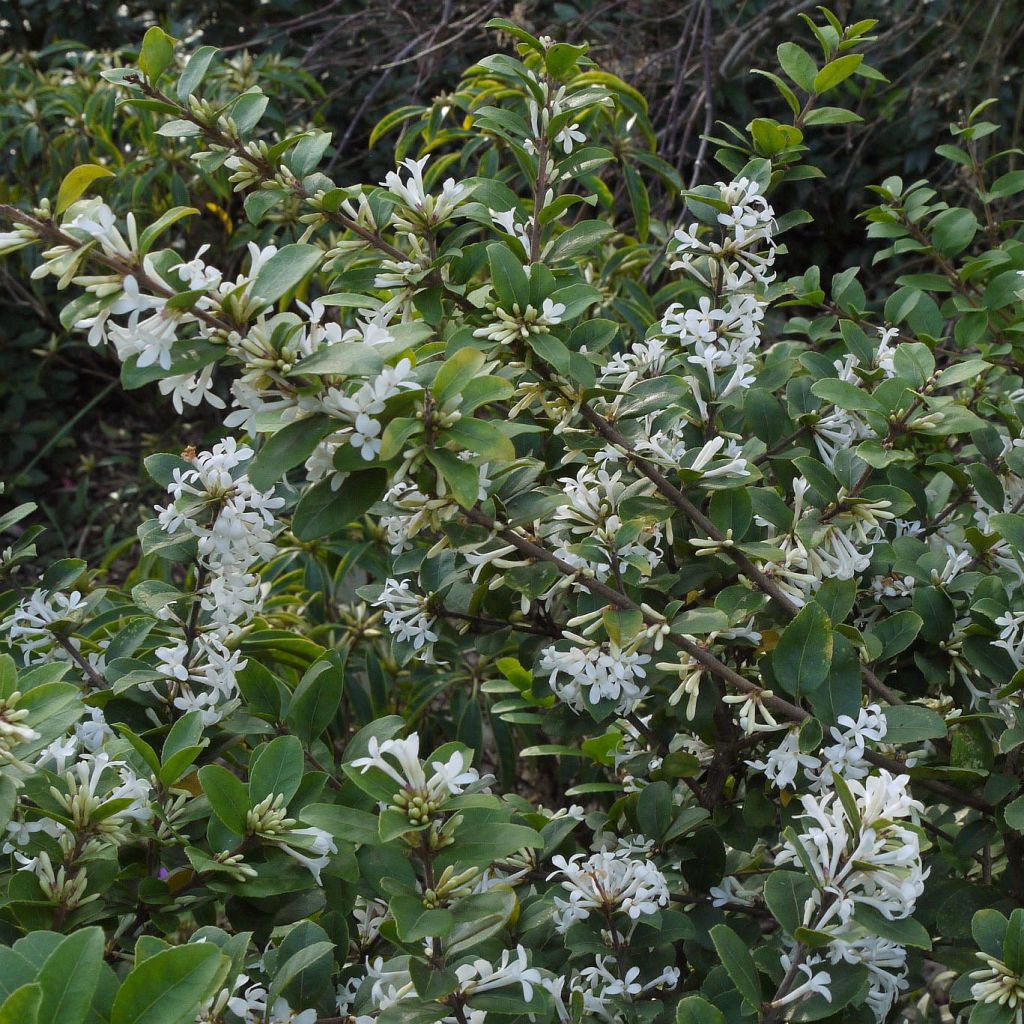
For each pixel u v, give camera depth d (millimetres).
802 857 1831
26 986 1311
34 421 7891
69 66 7906
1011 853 2529
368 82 7574
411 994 1844
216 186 5406
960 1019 2539
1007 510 2973
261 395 1859
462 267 2477
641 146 5930
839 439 2734
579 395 2287
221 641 2473
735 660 2719
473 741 3850
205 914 2346
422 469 1938
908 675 2723
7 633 2854
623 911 2201
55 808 2010
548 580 2236
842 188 7754
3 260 7242
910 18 6398
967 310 3436
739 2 6914
